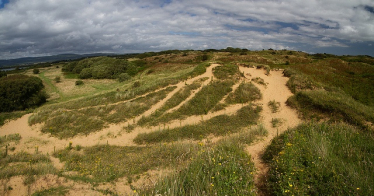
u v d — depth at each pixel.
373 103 17.72
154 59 70.00
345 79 24.34
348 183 4.76
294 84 19.88
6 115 20.66
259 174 6.37
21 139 15.76
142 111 18.05
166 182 5.27
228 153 7.04
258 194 5.27
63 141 15.00
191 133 13.30
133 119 16.77
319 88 18.58
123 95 21.95
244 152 7.66
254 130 11.67
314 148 6.75
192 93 20.11
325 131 9.12
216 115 16.11
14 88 27.42
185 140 12.34
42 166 9.02
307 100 14.70
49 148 14.13
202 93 19.44
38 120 18.47
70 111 19.67
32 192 6.23
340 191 4.53
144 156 9.78
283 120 13.73
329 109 12.79
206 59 55.81
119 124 16.44
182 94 19.75
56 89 40.81
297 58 46.22
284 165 5.71
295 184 4.86
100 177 7.59
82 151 13.00
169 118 16.41
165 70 45.62
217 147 8.16
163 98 20.03
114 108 19.09
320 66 31.20
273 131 12.10
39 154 12.82
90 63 68.38
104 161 10.38
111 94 24.52
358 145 7.31
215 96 18.80
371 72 28.89
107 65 58.97
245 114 15.32
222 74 23.47
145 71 50.47
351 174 5.09
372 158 6.12
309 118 13.12
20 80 29.28
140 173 7.62
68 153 12.62
